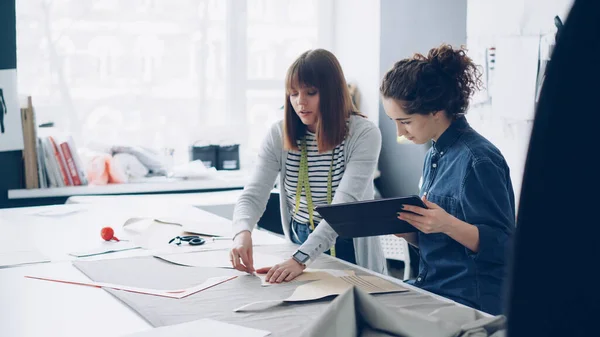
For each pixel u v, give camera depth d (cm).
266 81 482
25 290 168
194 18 454
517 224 35
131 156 425
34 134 385
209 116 465
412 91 167
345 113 213
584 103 33
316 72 206
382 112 453
